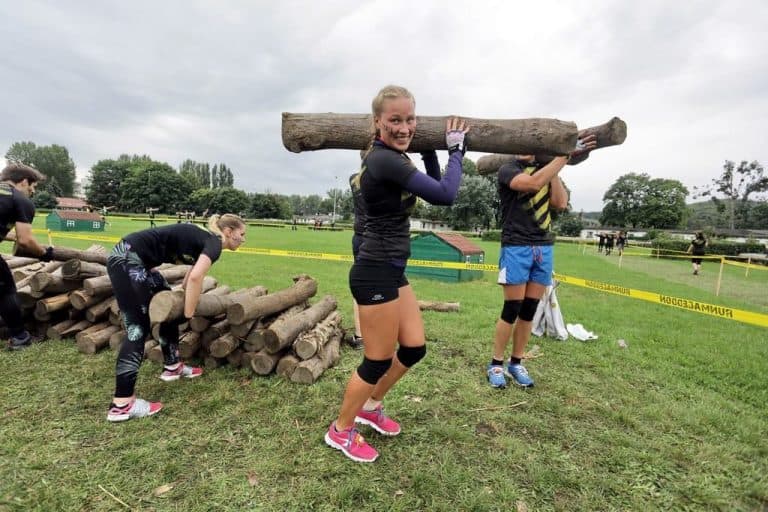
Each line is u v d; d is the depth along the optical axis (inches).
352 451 91.2
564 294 345.7
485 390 130.9
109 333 152.9
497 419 112.6
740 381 146.2
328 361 141.9
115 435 98.7
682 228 3125.0
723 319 256.2
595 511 79.4
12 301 146.8
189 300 105.8
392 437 102.1
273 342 128.9
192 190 3941.9
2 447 92.1
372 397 100.7
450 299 283.1
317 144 102.7
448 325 205.3
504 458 94.4
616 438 104.2
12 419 104.0
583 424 111.7
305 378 128.2
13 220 144.9
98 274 164.7
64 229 1047.6
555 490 84.9
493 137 94.0
